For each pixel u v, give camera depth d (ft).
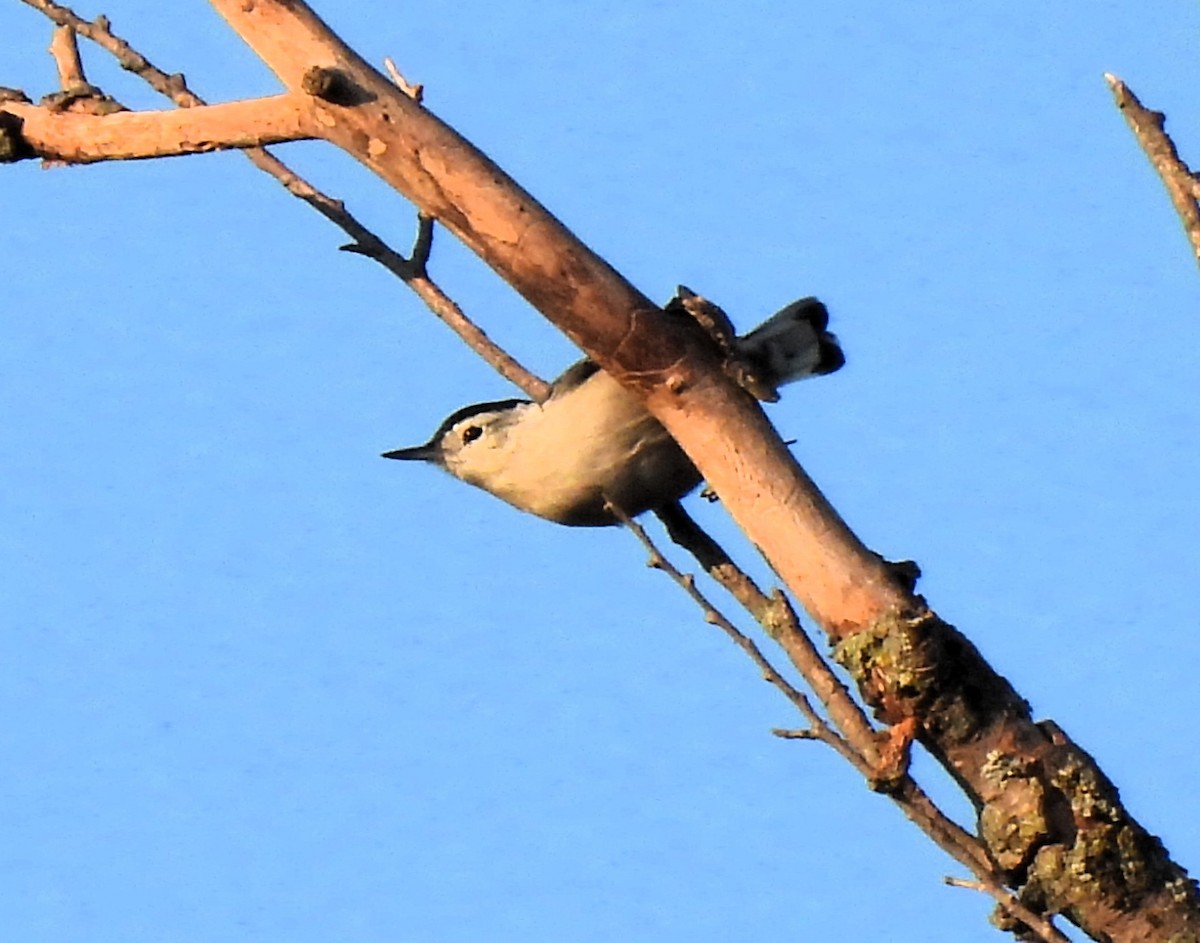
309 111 27.86
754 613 26.94
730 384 27.68
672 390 27.66
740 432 27.43
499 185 27.45
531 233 27.32
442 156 27.43
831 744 24.03
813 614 26.96
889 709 26.20
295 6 28.04
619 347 27.63
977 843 25.08
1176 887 25.40
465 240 27.63
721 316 27.68
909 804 23.90
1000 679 26.40
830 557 26.76
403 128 27.45
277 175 34.45
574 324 27.61
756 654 24.26
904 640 26.03
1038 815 25.62
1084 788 25.70
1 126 30.42
